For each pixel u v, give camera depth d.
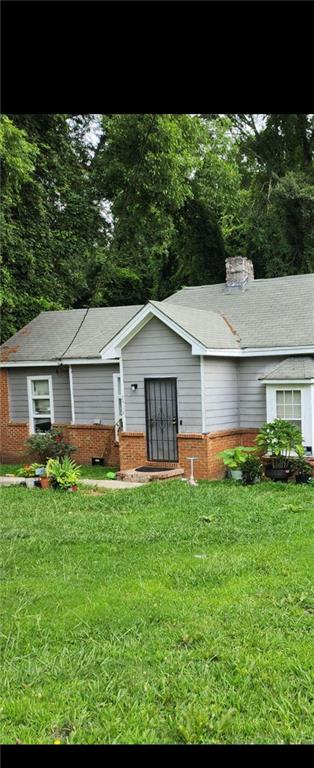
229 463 12.21
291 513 8.44
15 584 5.53
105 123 20.84
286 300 15.22
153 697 3.53
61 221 22.39
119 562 6.19
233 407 14.12
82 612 4.80
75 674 3.84
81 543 7.01
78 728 3.24
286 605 4.86
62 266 22.28
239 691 3.57
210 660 3.97
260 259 27.08
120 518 8.34
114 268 27.17
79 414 16.34
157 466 13.41
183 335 12.76
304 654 3.99
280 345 13.29
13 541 7.14
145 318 13.36
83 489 11.35
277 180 27.69
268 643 4.16
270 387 13.20
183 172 21.48
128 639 4.31
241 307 15.67
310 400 12.62
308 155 30.05
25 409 17.56
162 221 24.42
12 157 14.77
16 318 20.34
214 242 27.77
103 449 15.74
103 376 15.91
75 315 18.81
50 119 19.86
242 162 30.05
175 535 7.24
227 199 26.11
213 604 4.91
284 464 12.31
